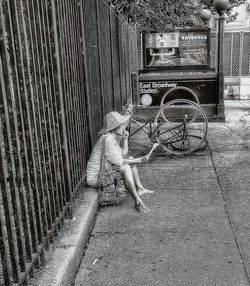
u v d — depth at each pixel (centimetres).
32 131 304
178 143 759
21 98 284
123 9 1138
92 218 434
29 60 307
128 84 1061
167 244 387
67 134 406
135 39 1262
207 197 506
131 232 414
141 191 523
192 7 1433
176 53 1031
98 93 583
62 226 378
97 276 336
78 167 457
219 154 712
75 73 451
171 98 1014
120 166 470
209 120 1012
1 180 242
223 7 968
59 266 306
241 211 461
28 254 279
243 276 330
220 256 363
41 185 313
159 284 322
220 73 994
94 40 565
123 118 485
